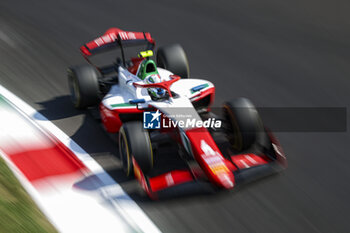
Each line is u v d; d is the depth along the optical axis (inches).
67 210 756.6
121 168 917.2
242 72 1510.8
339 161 981.8
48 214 740.0
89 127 1099.9
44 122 1119.0
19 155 925.2
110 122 975.0
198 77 1467.8
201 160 812.6
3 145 956.0
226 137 988.6
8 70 1453.0
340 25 1923.0
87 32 1891.0
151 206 784.9
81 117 1152.8
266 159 911.0
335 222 773.9
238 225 753.0
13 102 1213.1
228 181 782.5
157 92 944.3
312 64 1581.0
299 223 765.9
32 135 1015.0
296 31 1879.9
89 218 740.0
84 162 924.6
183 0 2305.6
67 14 2102.6
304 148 1036.5
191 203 797.2
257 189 850.1
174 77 984.3
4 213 705.0
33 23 1958.7
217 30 1909.4
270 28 1919.3
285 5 2175.2
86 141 1034.7
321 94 1360.7
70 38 1811.0
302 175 915.4
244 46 1740.9
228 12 2122.3
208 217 766.5
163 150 957.2
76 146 1003.3
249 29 1913.1
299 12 2080.5
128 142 841.5
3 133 1010.1
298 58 1631.4
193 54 1668.3
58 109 1198.3
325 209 807.7
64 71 1477.6
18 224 688.4
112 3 2276.1
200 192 802.8
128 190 833.5
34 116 1149.1
